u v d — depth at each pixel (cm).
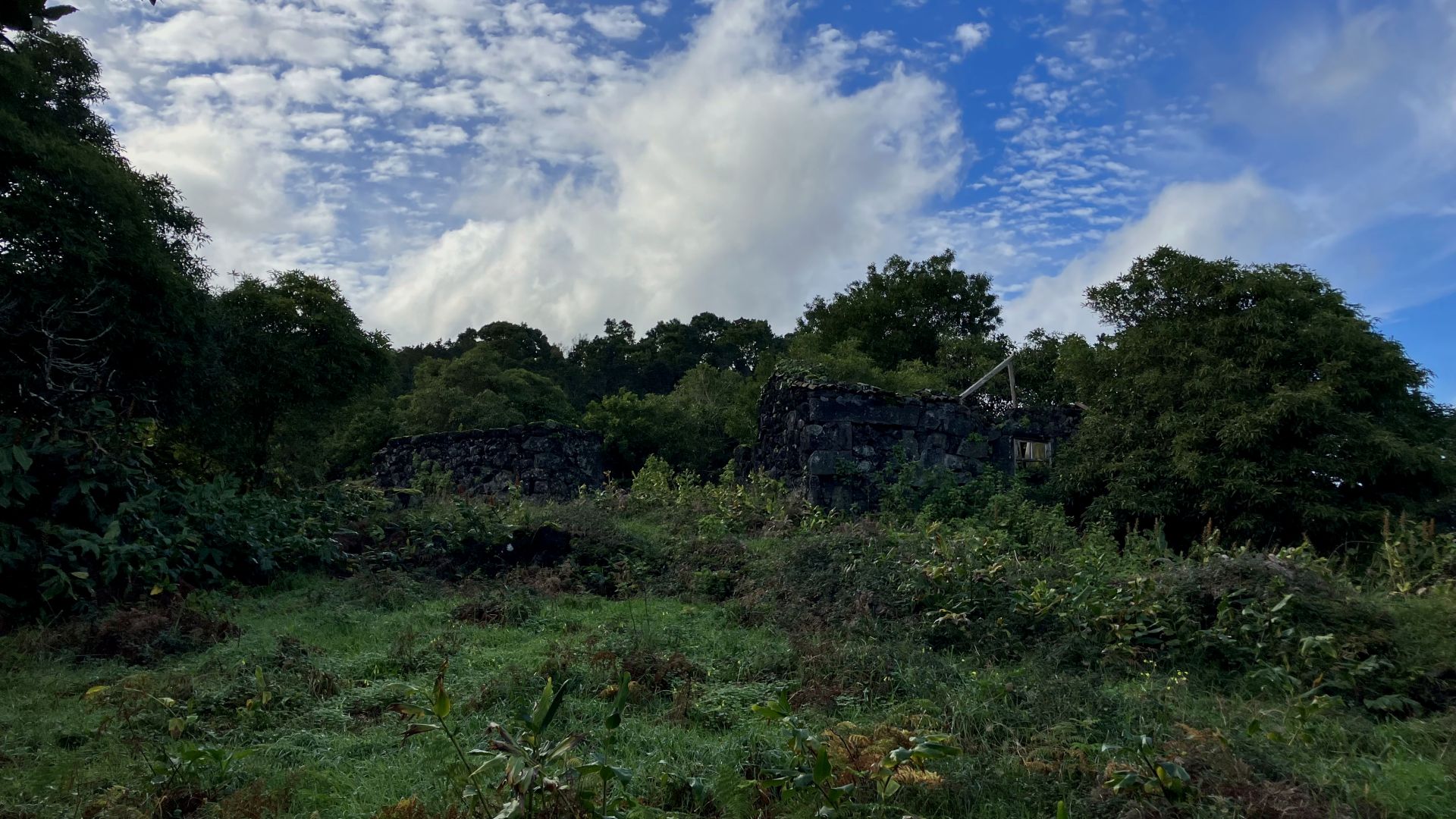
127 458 834
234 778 411
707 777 406
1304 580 664
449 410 3034
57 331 923
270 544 900
